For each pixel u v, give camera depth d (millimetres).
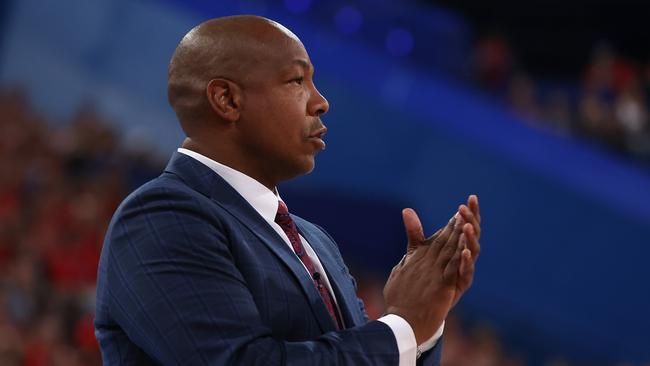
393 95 28875
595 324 27672
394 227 25516
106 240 5156
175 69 5383
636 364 27422
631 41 44594
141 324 4742
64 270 20641
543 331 27469
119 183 25500
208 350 4605
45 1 33469
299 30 30516
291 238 5383
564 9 44906
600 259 27688
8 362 16547
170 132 31328
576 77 44406
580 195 27703
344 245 25406
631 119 34219
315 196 25516
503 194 27984
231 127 5281
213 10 31328
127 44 32062
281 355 4621
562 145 30203
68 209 23016
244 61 5238
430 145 28250
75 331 18484
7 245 20656
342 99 28812
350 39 32562
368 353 4727
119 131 30516
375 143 28516
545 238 27812
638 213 27734
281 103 5238
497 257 27922
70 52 32938
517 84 34969
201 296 4715
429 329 4941
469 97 30953
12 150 26078
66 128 29219
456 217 5129
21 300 18250
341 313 5406
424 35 34094
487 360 23203
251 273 4953
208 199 5125
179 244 4836
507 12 44875
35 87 33094
